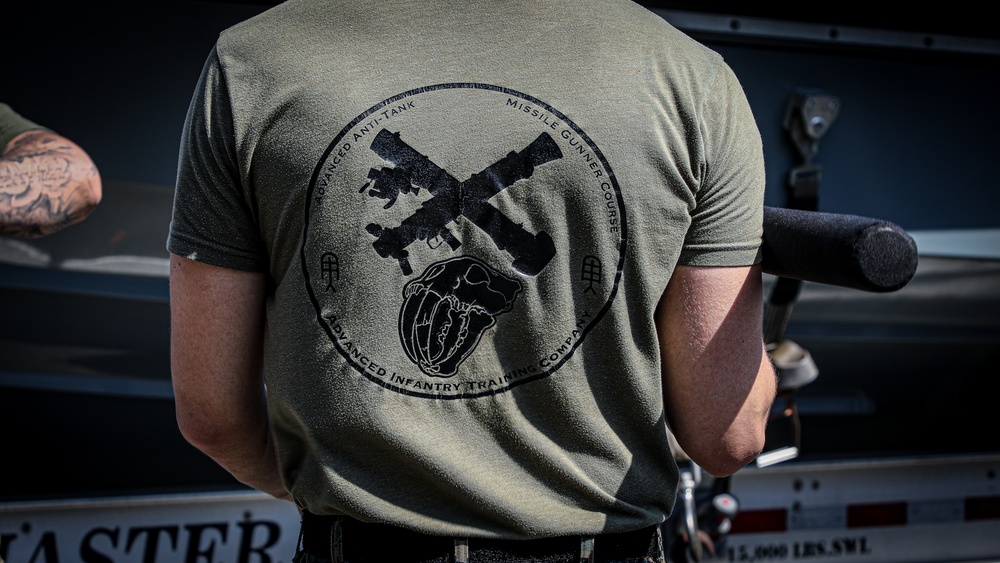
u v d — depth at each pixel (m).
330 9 0.97
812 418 2.33
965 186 2.15
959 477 2.52
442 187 0.95
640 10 1.01
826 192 2.09
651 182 0.96
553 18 0.98
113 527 2.05
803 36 2.03
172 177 1.83
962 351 2.31
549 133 0.94
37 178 1.39
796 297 1.95
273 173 0.95
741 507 2.39
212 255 0.99
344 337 0.96
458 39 0.96
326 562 1.04
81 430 1.99
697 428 1.08
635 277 0.97
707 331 1.03
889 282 0.89
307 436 1.00
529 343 0.97
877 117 2.09
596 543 1.03
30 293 1.85
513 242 0.95
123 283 1.88
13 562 2.00
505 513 0.99
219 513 2.10
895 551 2.49
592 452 1.01
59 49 1.76
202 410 1.07
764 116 2.04
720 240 1.00
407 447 0.97
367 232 0.94
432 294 0.96
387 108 0.94
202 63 1.83
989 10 2.08
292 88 0.94
